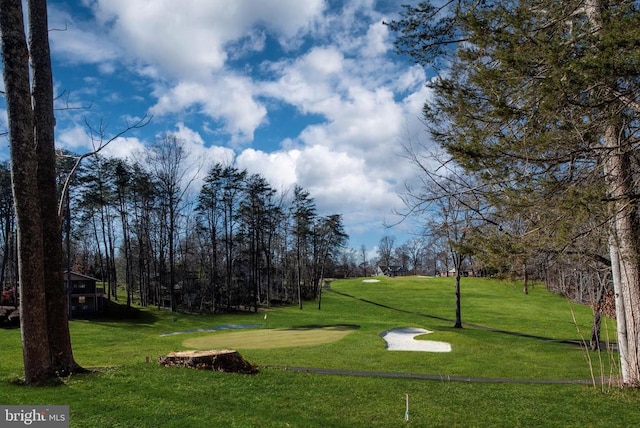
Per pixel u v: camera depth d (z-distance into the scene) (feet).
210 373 37.58
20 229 30.91
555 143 21.86
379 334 82.23
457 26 26.50
